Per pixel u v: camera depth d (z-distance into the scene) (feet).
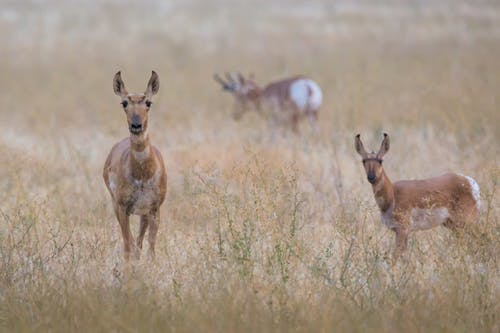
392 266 65.36
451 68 193.77
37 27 307.78
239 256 64.54
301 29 304.30
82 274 66.49
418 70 194.18
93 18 337.31
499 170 81.25
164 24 323.16
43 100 173.99
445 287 61.00
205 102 170.40
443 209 72.95
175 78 204.85
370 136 124.16
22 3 389.60
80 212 85.76
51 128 140.36
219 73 217.97
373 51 246.88
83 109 163.02
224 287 59.47
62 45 269.44
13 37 284.82
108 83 201.77
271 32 299.17
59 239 75.20
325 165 104.06
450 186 73.36
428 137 120.16
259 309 56.39
